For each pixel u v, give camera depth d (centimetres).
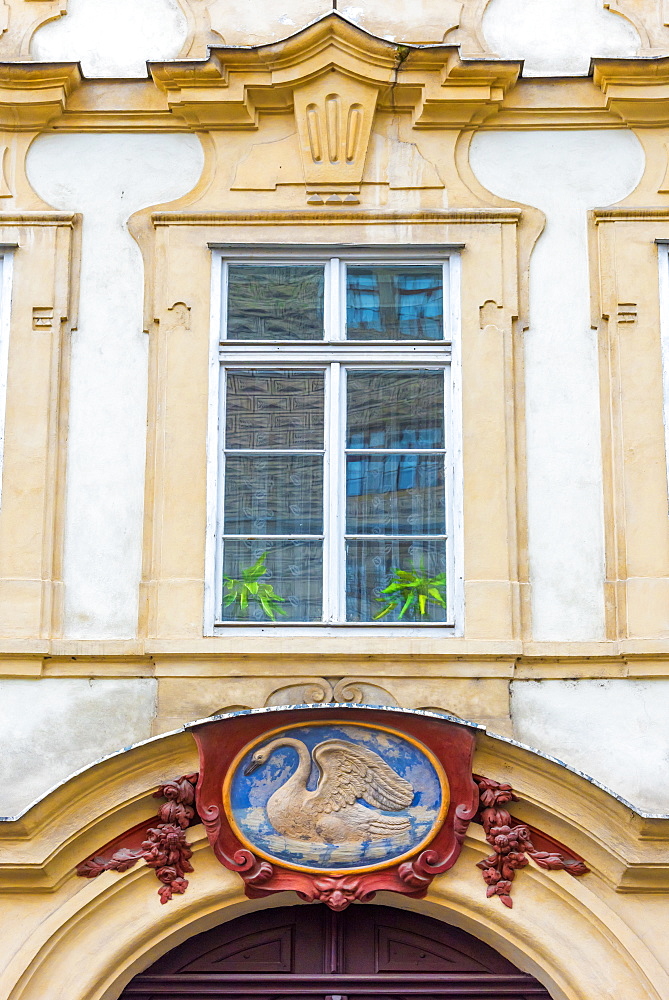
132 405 837
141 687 790
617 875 746
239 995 769
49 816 743
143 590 807
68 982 732
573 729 782
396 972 774
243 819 745
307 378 849
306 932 782
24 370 836
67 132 885
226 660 786
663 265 856
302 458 838
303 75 877
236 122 881
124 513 820
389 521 828
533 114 884
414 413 845
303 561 822
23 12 909
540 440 831
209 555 812
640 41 902
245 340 848
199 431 828
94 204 871
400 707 750
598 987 732
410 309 859
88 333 848
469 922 755
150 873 749
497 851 743
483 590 799
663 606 796
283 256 860
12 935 739
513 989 768
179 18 909
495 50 901
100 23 907
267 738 752
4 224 861
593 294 854
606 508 820
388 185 870
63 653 789
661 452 823
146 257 862
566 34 904
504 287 851
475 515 814
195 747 755
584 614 803
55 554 812
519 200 870
